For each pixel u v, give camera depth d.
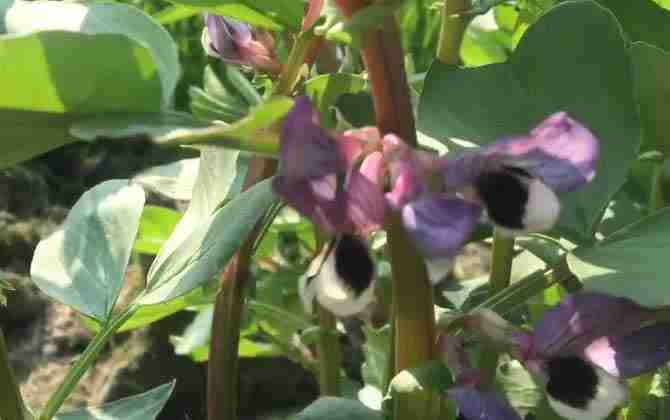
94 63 0.16
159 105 0.17
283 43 0.29
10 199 0.47
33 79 0.16
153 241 0.33
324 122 0.21
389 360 0.22
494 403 0.18
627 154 0.20
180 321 0.43
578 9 0.21
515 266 0.30
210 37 0.25
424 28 0.49
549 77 0.21
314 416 0.18
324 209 0.16
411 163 0.15
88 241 0.25
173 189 0.27
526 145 0.15
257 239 0.24
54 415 0.23
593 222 0.20
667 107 0.23
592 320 0.18
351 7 0.16
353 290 0.16
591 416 0.18
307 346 0.39
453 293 0.31
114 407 0.24
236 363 0.24
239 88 0.37
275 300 0.39
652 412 0.27
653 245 0.18
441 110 0.21
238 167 0.25
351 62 0.29
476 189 0.16
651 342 0.18
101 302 0.24
